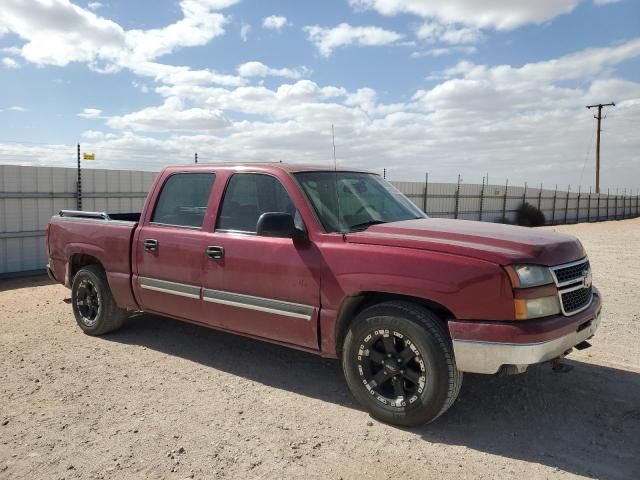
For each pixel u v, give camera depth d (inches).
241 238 181.8
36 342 232.7
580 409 160.7
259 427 149.0
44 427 149.2
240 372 193.5
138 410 160.2
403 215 191.5
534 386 177.9
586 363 201.0
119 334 243.0
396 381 148.1
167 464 129.1
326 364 202.1
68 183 507.2
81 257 247.8
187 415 156.9
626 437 143.3
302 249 166.1
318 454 133.9
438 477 123.2
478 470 126.2
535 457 132.6
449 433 145.3
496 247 142.5
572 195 1818.4
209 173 201.3
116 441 140.8
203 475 124.3
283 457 132.3
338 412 159.2
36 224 484.7
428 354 140.2
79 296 245.8
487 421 152.7
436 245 144.9
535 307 135.6
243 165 193.5
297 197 172.7
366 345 152.5
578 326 147.0
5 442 140.6
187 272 197.0
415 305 146.1
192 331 247.6
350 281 154.1
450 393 140.4
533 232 164.6
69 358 209.8
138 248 215.0
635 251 612.4
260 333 178.5
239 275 180.2
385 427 149.0
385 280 147.6
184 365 201.3
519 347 131.5
